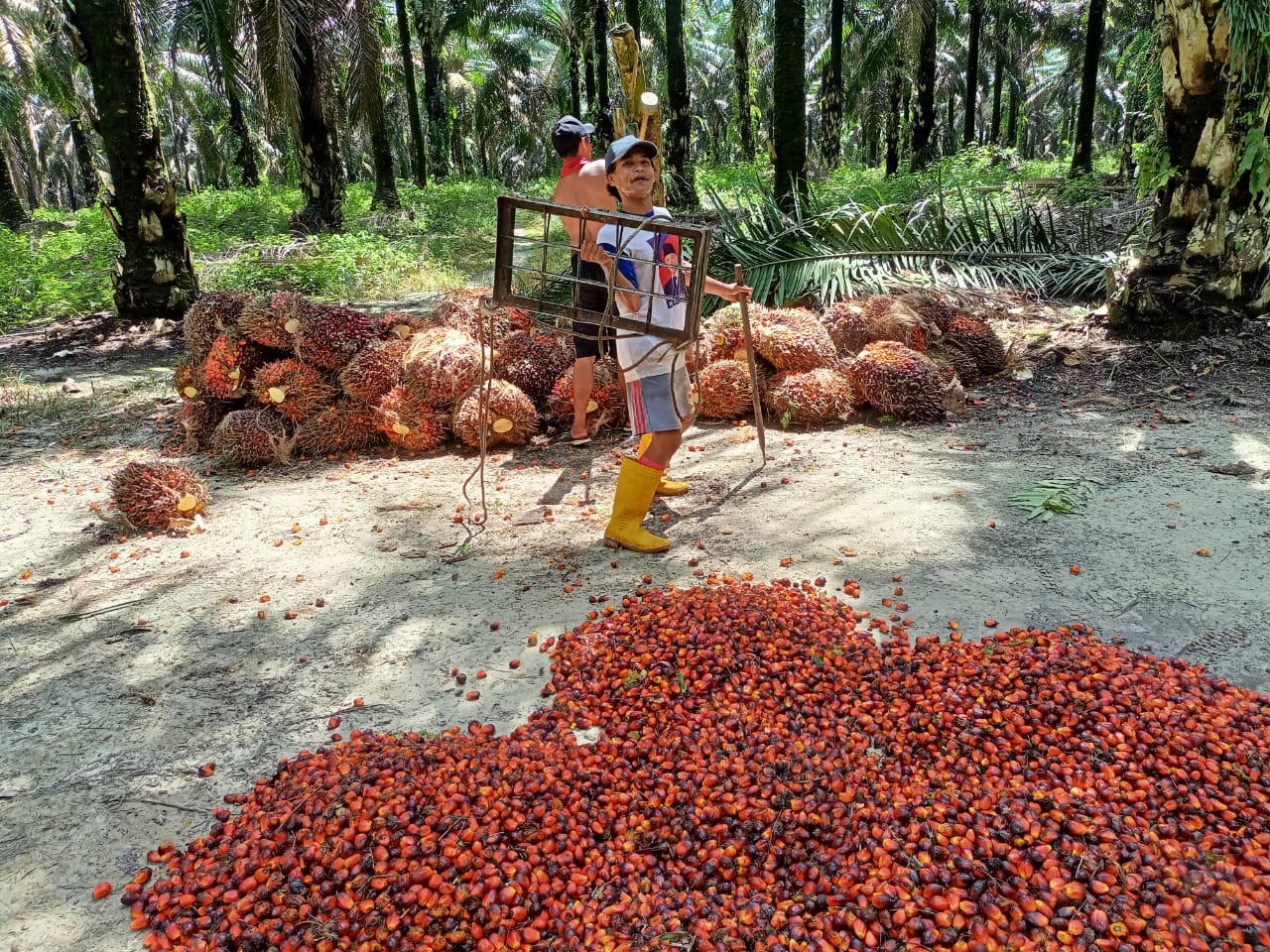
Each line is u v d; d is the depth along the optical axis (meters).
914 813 2.29
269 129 15.97
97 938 2.16
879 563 3.84
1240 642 3.11
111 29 9.03
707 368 5.96
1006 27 31.62
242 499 5.07
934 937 1.93
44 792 2.68
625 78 7.17
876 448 5.32
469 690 3.10
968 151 18.50
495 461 5.53
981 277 8.60
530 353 6.10
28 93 24.39
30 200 41.72
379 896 2.11
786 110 10.17
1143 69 7.30
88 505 5.05
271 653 3.40
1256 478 4.42
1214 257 6.55
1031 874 2.06
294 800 2.44
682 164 16.78
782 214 9.06
